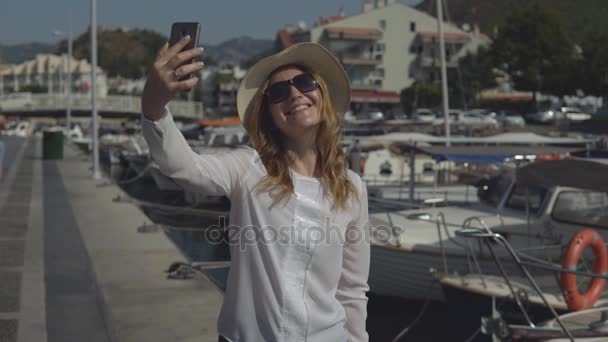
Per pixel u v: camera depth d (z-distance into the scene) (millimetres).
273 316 2402
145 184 28953
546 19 63844
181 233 16672
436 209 11734
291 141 2584
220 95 115812
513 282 8391
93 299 7754
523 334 6297
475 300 8234
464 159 13594
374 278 10180
